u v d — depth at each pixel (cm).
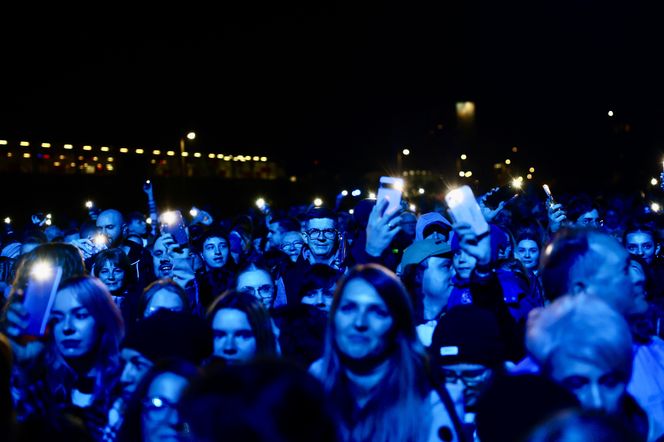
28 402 407
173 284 551
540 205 1252
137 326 398
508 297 561
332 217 767
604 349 296
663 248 870
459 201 427
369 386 348
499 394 273
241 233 1183
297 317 534
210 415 200
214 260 786
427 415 336
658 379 381
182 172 3081
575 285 355
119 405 383
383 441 331
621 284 353
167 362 342
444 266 507
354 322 346
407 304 353
